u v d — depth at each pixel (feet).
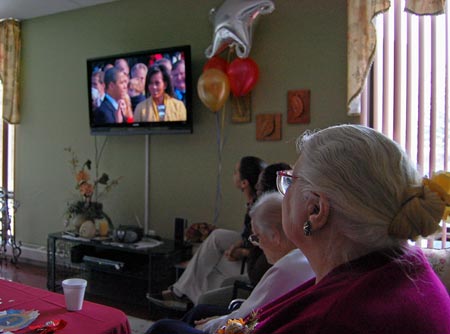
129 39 12.20
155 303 9.22
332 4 9.62
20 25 14.15
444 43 8.53
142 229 10.85
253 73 9.86
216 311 5.45
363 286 2.04
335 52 9.61
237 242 8.73
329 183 2.28
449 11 8.46
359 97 9.05
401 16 9.00
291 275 4.10
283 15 10.14
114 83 11.43
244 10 9.42
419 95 8.78
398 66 9.02
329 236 2.37
